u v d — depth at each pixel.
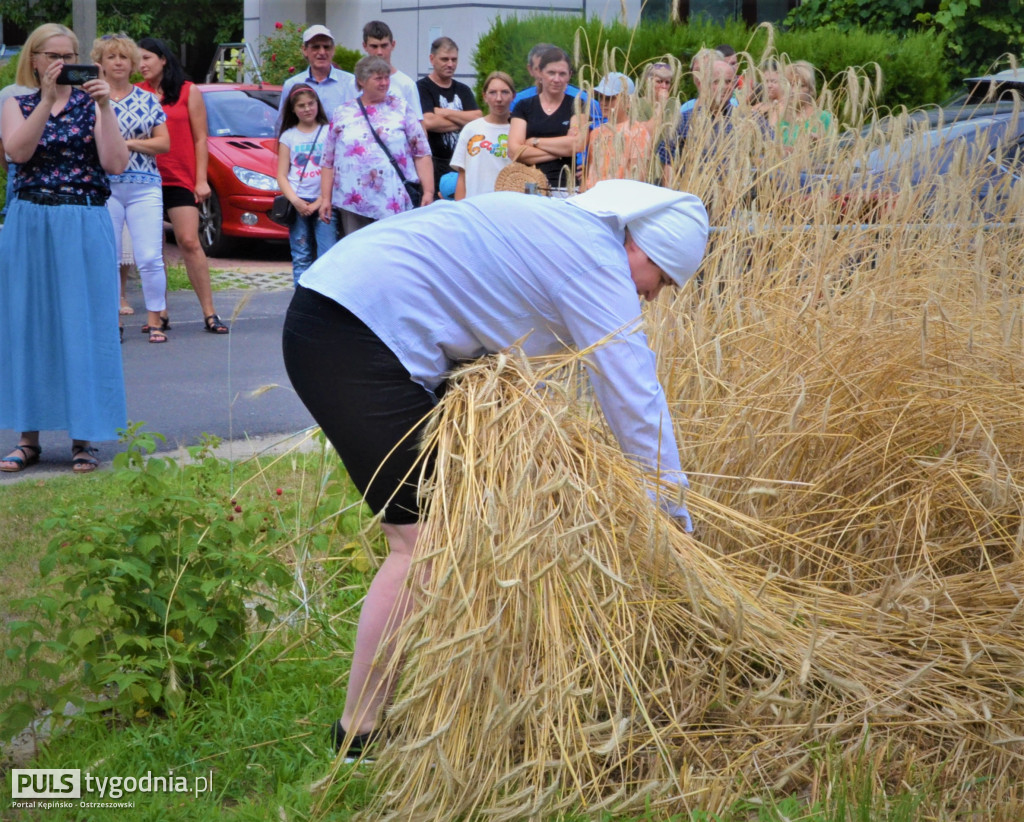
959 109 4.88
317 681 3.31
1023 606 3.12
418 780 2.55
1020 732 2.88
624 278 2.80
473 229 2.77
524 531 2.56
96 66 5.21
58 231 5.28
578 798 2.64
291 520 4.14
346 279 2.75
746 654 2.98
